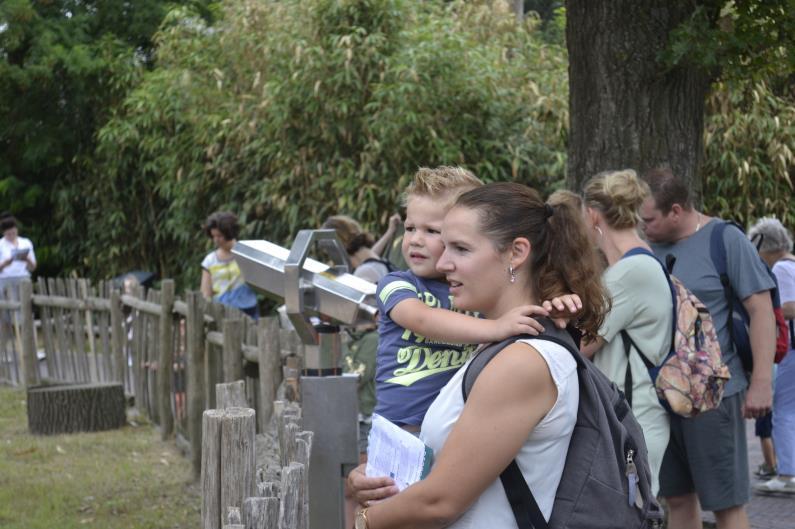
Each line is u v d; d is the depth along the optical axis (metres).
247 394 7.54
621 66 5.91
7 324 13.16
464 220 2.51
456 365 3.06
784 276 7.39
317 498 3.54
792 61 5.73
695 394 4.13
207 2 19.91
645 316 4.16
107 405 9.92
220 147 13.69
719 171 12.09
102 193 17.59
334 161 12.05
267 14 12.78
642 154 5.91
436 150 11.33
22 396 12.16
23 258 14.85
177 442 9.16
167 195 15.14
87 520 6.78
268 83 11.80
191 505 7.24
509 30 13.02
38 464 8.49
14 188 19.20
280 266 3.60
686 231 4.94
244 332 7.88
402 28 12.02
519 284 2.52
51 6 19.62
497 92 11.75
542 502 2.36
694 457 4.63
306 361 3.65
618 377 4.20
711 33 5.54
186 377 8.82
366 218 11.82
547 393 2.33
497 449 2.30
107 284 11.67
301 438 3.33
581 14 6.01
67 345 12.42
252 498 2.73
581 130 6.07
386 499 2.47
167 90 14.44
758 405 4.71
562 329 2.49
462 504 2.32
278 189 12.42
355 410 3.56
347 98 11.67
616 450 2.43
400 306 3.02
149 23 19.69
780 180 12.41
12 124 18.91
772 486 7.61
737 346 4.81
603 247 4.32
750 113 11.74
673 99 5.92
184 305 8.88
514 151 11.60
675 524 4.86
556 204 2.63
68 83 18.78
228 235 10.33
